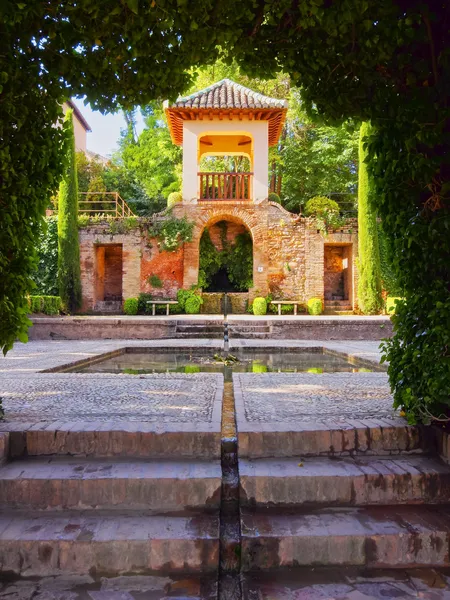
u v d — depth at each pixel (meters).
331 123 3.27
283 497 2.58
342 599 2.03
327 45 2.81
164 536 2.26
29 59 2.78
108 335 12.21
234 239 20.45
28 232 3.12
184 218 18.28
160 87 3.18
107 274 20.89
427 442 2.97
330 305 19.09
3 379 5.14
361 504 2.60
